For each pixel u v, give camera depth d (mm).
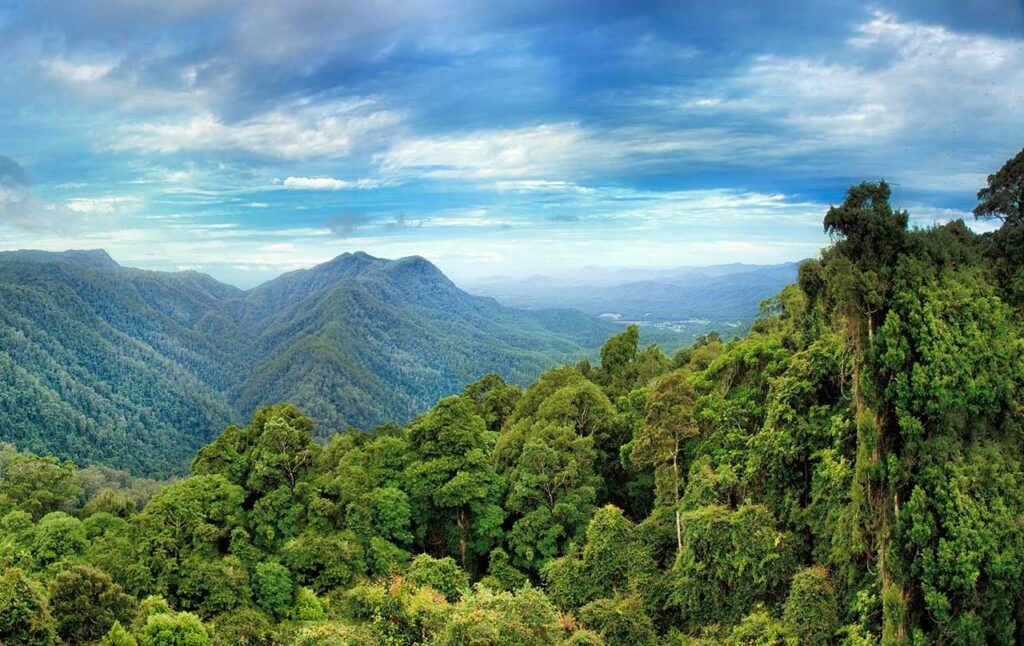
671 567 35438
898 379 22203
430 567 38719
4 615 28688
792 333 41094
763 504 32438
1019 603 20938
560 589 36625
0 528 49312
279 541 44094
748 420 38875
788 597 27938
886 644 21672
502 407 77062
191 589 38281
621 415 54906
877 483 23016
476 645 22969
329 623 27750
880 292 23016
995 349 23219
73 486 62625
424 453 50750
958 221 29484
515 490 46625
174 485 45562
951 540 20812
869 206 23453
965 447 22234
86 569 33594
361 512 45781
